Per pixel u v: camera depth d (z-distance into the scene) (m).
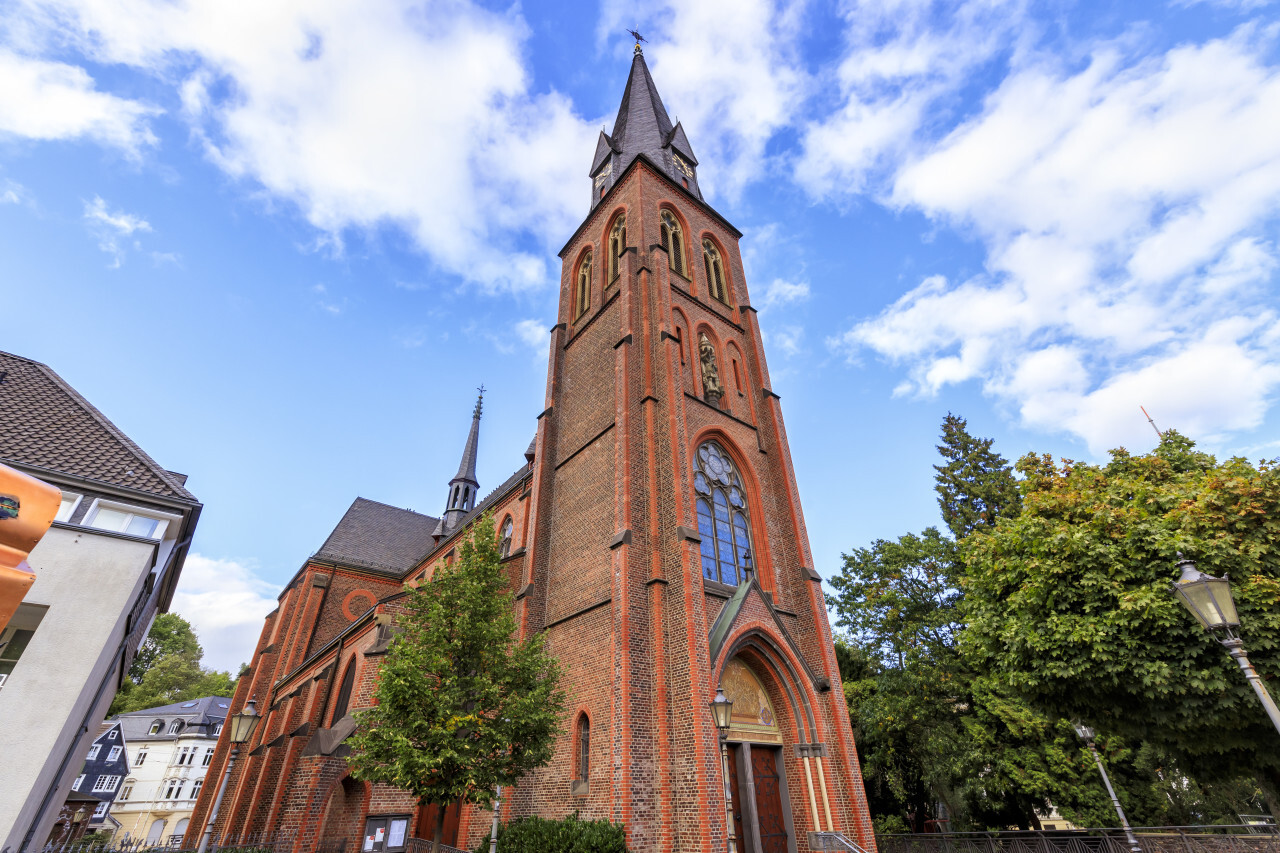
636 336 25.28
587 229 34.47
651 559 20.14
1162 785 25.91
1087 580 14.91
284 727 28.22
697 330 28.92
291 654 39.66
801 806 19.59
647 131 37.91
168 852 22.84
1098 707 15.42
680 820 16.09
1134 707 14.85
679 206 32.50
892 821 29.59
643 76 42.94
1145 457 20.88
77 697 13.82
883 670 28.70
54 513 7.00
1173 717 13.97
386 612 25.12
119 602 15.17
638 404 23.55
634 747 16.92
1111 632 14.28
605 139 40.50
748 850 18.19
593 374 27.28
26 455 16.20
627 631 18.45
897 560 29.03
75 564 15.11
